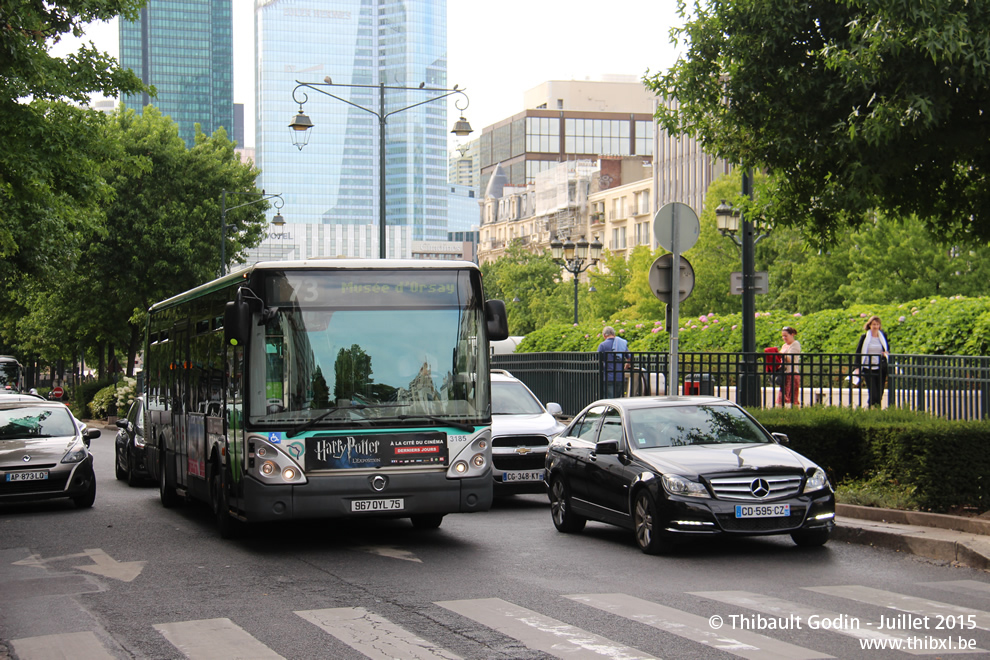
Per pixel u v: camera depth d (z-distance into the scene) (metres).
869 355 18.06
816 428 14.16
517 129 169.50
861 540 11.46
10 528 14.84
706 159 105.31
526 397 17.67
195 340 15.00
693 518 10.58
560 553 11.27
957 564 10.16
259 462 11.26
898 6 11.17
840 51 11.84
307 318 11.57
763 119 13.23
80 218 25.50
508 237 154.88
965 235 13.80
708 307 60.38
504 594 8.90
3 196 21.66
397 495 11.48
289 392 11.41
